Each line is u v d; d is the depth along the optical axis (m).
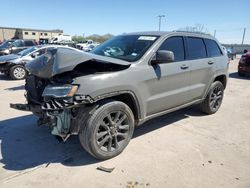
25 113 5.56
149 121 5.11
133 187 2.95
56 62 3.14
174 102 4.40
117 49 4.22
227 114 5.80
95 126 3.24
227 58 5.86
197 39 4.99
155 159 3.58
